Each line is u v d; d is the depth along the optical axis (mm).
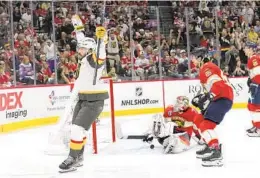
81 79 5605
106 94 5758
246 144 7477
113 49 14633
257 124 8266
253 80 8219
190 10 16656
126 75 14750
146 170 5523
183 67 15367
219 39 16188
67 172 5488
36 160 6543
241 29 16719
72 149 5508
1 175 5484
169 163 5949
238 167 5590
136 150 7117
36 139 8906
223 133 8836
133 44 14859
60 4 15117
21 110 10484
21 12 14109
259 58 8234
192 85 13672
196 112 7047
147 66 14977
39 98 11109
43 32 14336
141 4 18062
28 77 12859
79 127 5500
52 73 13594
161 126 6926
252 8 17219
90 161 6266
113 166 5852
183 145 6789
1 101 9789
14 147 7914
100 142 8000
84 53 5719
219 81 5547
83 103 5629
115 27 15617
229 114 12578
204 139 5691
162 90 13406
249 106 8367
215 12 15617
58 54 13953
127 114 12914
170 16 16453
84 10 15656
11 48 13086
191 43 16078
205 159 5641
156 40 15797
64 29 14688
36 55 13477
